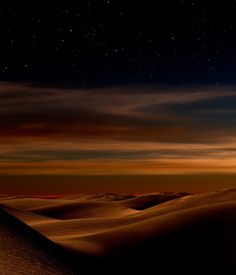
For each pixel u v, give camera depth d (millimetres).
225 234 25625
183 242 25047
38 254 18266
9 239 19078
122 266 21688
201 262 22922
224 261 23000
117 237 26641
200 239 25297
